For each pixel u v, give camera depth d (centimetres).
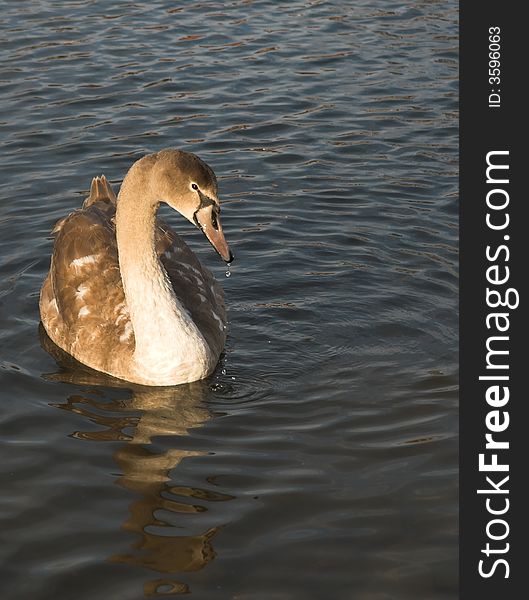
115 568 869
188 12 2484
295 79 2097
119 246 1198
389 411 1117
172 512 942
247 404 1143
